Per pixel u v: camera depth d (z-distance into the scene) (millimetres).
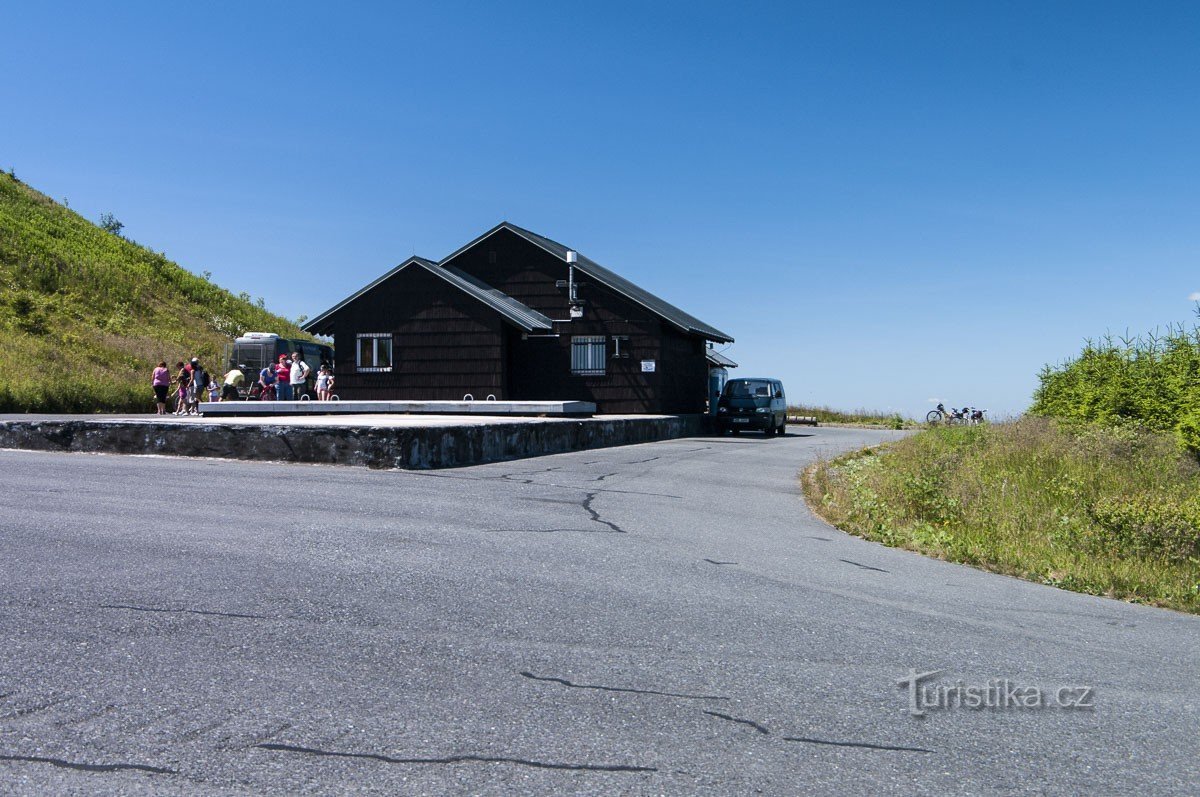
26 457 12055
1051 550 8531
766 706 3992
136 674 4082
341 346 25984
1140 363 16797
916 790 3244
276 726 3576
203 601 5234
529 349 26844
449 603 5398
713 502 10773
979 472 12789
